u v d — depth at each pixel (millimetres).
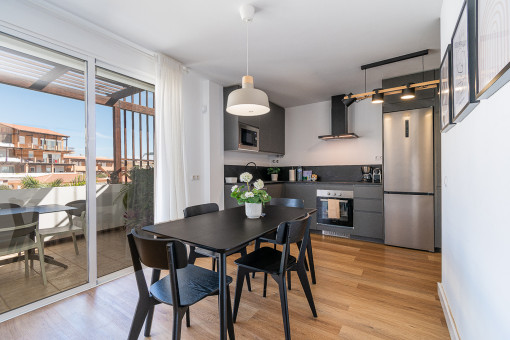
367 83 3809
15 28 1869
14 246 2014
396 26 2305
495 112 950
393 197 3502
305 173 4965
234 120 3846
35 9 1976
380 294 2162
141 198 2979
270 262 1781
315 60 3018
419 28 2334
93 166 2363
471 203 1270
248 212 1978
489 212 1016
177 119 2988
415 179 3350
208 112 3600
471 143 1271
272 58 2967
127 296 2176
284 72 3389
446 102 1766
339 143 4691
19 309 1897
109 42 2496
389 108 3523
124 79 2773
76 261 2393
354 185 3865
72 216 2340
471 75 1116
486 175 1051
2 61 1904
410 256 3098
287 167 5273
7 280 1986
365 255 3139
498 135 920
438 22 2236
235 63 3098
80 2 1955
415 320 1795
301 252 1833
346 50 2773
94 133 2375
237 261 1809
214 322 1813
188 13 2105
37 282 2135
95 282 2354
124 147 2803
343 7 2027
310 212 2215
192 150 3438
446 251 1923
